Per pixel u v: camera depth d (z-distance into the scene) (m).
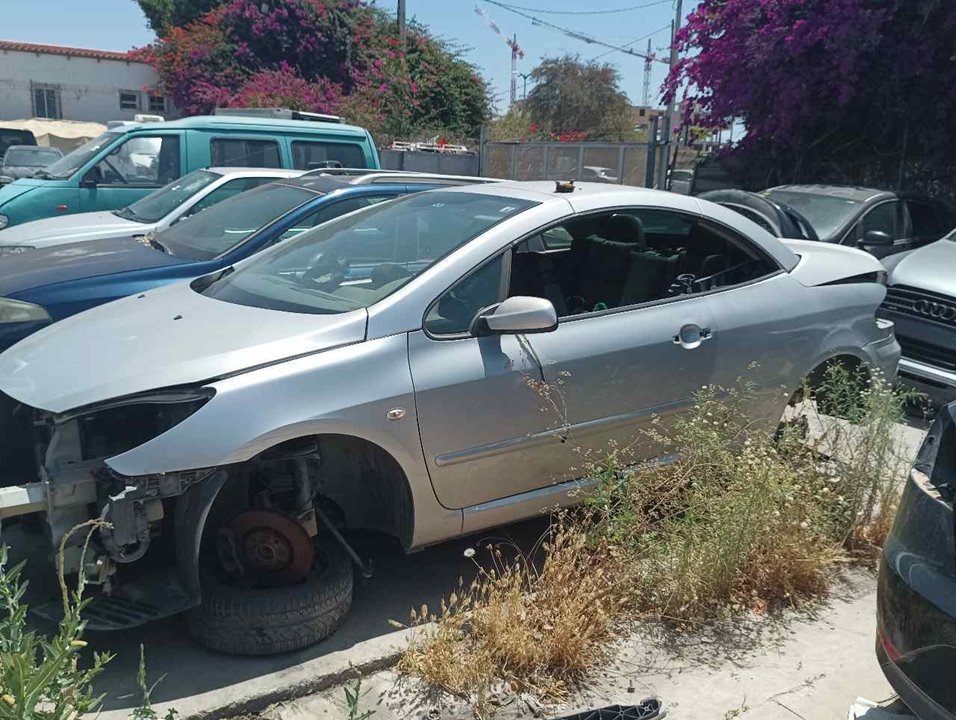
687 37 14.30
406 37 30.64
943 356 6.42
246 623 3.14
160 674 3.10
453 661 3.08
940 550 2.49
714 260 4.56
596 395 3.80
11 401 3.44
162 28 35.84
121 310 3.90
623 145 20.42
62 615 3.01
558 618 3.23
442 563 4.05
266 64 28.78
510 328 3.42
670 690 3.12
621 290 4.52
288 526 3.20
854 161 13.46
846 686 3.13
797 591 3.78
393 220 4.21
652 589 3.57
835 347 4.61
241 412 3.02
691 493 3.72
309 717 2.95
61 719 2.05
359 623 3.52
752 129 13.88
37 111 33.84
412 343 3.39
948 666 2.37
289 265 4.13
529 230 3.81
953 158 12.37
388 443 3.29
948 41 11.52
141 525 2.92
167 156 10.09
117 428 3.08
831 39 11.93
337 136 11.07
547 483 3.80
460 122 31.39
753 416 4.35
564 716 2.92
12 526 3.75
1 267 5.74
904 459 4.25
